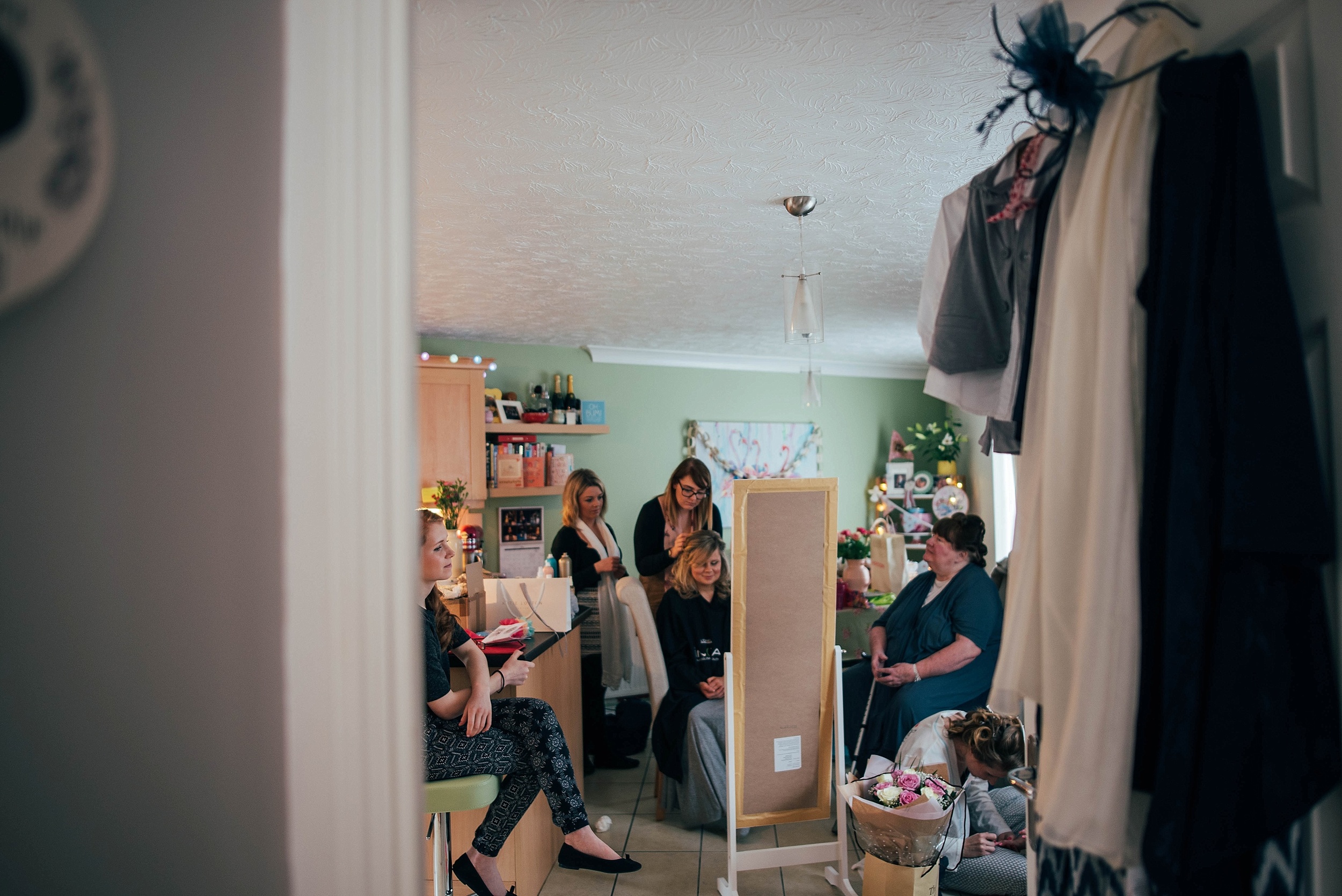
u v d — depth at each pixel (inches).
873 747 122.3
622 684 200.8
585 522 160.1
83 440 30.2
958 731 100.7
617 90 67.9
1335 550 30.3
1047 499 37.1
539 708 91.2
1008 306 49.6
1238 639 31.9
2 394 29.4
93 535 30.3
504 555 199.2
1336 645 30.7
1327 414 31.1
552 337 194.2
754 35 59.5
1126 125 35.7
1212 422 33.1
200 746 31.4
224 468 31.5
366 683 32.6
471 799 76.5
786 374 238.2
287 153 32.2
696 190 92.3
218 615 31.6
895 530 243.9
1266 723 31.2
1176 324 34.2
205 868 31.5
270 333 32.0
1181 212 34.1
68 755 30.2
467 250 116.6
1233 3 34.8
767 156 82.4
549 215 100.6
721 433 226.1
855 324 181.2
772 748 98.0
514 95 68.5
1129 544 33.9
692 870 107.3
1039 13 37.1
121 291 30.6
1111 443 34.4
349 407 32.5
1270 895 32.5
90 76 27.6
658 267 127.3
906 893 82.0
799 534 95.3
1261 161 32.2
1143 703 34.7
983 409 52.9
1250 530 30.8
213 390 31.5
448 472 179.3
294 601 32.0
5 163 26.0
